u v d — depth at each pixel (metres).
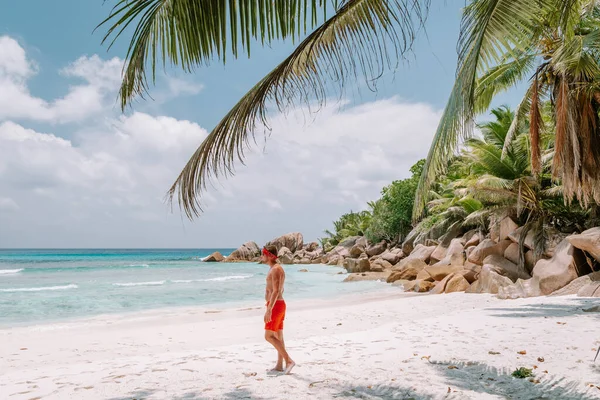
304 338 7.98
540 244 17.41
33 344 9.00
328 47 3.42
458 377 5.01
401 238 42.09
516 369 5.26
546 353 5.98
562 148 9.26
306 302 16.89
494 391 4.46
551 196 20.30
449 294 16.31
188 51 2.54
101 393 4.75
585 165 9.34
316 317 11.77
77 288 23.73
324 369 5.57
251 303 17.41
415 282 19.97
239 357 6.47
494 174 21.19
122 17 2.39
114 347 8.59
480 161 21.20
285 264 56.12
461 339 7.25
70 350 8.39
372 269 32.12
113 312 14.96
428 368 5.45
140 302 17.81
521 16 3.53
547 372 5.04
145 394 4.66
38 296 19.77
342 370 5.49
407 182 40.16
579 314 9.33
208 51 2.51
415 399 4.29
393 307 13.39
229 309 14.85
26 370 6.22
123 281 28.84
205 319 12.68
